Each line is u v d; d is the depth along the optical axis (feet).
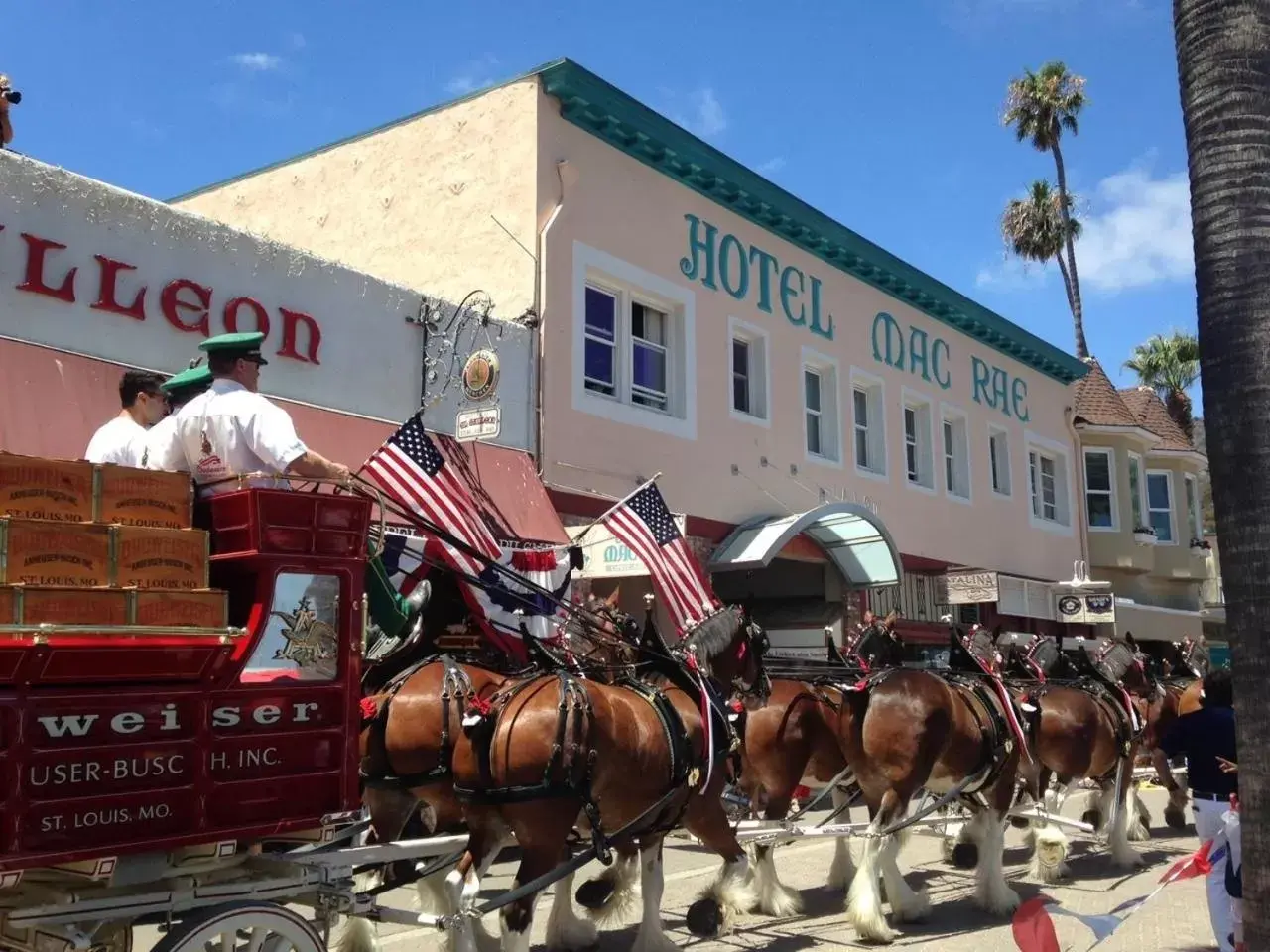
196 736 15.35
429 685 22.70
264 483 17.12
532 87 46.39
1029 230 134.62
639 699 22.94
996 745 29.86
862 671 30.48
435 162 49.08
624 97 48.52
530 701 20.99
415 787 22.34
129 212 33.68
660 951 23.94
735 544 51.11
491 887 32.19
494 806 20.51
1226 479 15.05
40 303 31.37
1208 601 120.37
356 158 51.85
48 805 13.88
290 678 16.51
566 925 25.71
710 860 38.47
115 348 32.89
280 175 54.60
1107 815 41.47
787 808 29.94
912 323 70.44
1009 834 46.80
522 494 42.14
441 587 27.84
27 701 13.82
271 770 16.12
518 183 46.24
